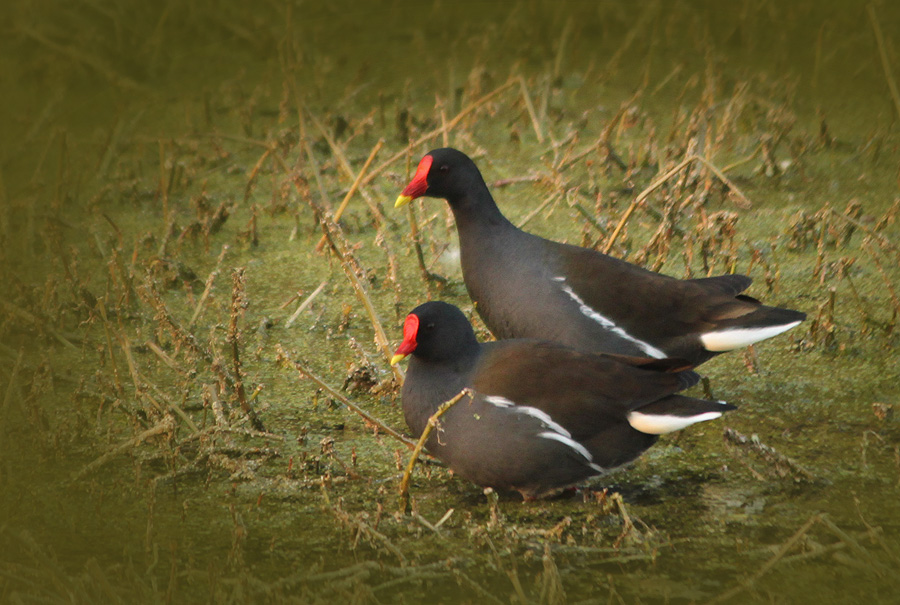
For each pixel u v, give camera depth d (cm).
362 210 1408
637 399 792
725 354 1043
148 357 1060
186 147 1599
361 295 952
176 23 2045
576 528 775
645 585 704
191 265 1277
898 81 1691
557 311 923
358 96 1777
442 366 812
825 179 1451
